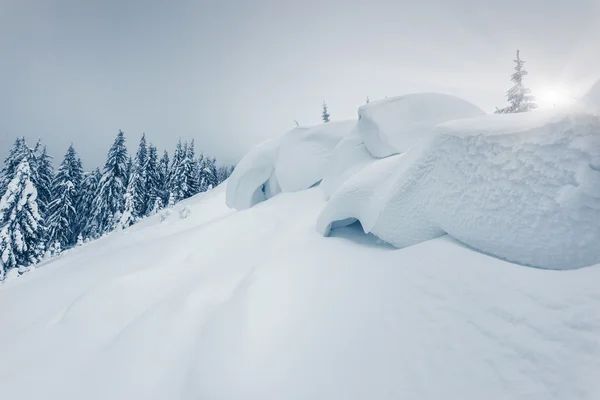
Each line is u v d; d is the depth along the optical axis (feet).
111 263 19.94
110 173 96.99
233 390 7.88
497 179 9.25
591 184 7.31
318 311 10.36
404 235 13.12
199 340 10.02
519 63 62.44
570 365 5.49
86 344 11.02
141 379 8.86
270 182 44.11
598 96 7.95
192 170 122.93
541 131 8.36
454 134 10.87
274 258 15.72
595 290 6.26
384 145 24.75
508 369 6.14
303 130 40.93
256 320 10.36
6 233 58.70
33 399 8.64
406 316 8.78
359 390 7.22
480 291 8.04
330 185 29.63
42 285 18.56
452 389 6.39
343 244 16.20
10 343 11.73
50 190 93.15
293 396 7.50
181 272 17.06
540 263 8.04
